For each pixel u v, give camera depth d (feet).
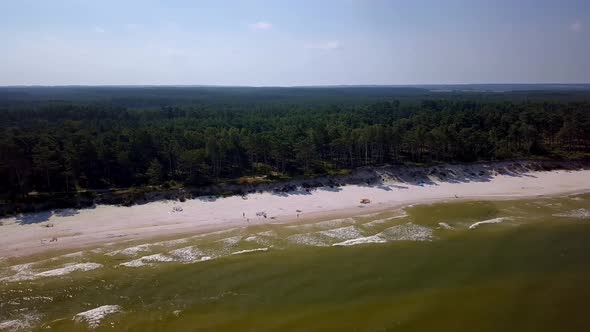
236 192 295.69
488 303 147.23
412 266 177.68
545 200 275.39
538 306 144.66
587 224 225.97
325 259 186.39
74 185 289.53
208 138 322.96
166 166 328.70
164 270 176.96
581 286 157.69
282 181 311.47
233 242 207.00
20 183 263.49
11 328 136.46
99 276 171.42
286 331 133.18
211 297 154.71
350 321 137.69
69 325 137.69
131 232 224.12
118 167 309.22
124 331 134.51
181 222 240.94
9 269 177.78
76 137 318.24
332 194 297.53
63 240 212.43
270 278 169.07
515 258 183.93
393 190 309.42
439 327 133.49
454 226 225.97
